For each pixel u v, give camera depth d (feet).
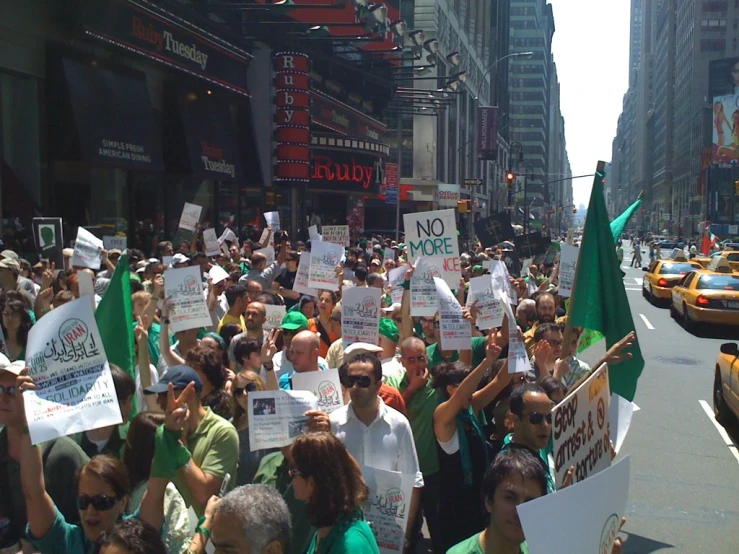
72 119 52.08
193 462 13.58
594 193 19.99
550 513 9.14
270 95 85.20
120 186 62.75
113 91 57.41
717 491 26.61
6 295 23.30
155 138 63.16
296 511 14.26
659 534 22.75
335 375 16.97
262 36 87.92
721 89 370.73
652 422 36.55
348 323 25.23
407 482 14.30
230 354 23.45
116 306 16.94
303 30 90.79
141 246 65.51
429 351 24.09
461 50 226.79
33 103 51.57
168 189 70.95
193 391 13.15
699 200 381.60
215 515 10.33
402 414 17.39
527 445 15.10
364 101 135.33
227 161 76.38
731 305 67.82
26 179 51.16
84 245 31.45
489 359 17.67
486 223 61.93
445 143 200.54
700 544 21.98
